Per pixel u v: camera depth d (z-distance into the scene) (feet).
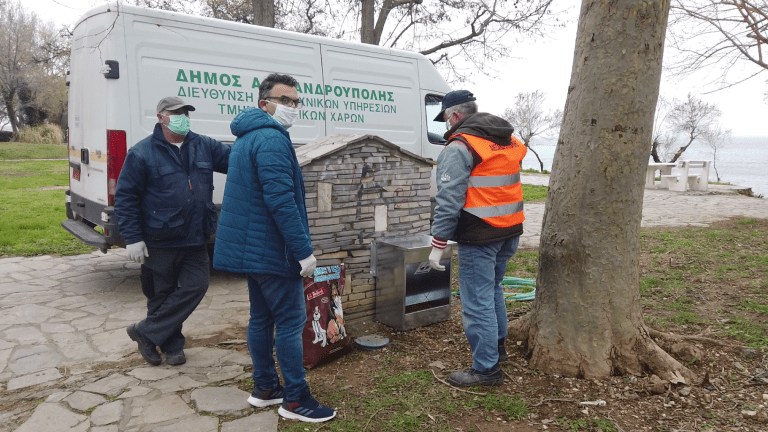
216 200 17.84
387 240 13.35
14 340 12.74
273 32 18.26
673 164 49.83
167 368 10.94
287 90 8.66
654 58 9.46
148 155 10.34
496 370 9.77
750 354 10.79
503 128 9.41
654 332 11.16
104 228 15.81
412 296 12.84
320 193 12.12
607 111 9.54
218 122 17.20
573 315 10.09
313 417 8.53
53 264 20.93
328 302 11.00
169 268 10.75
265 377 9.05
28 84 141.49
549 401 9.16
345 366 10.84
